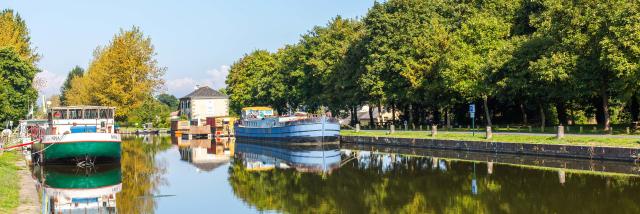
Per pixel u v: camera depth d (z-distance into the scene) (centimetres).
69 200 2803
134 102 10069
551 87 5028
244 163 4628
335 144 6359
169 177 3722
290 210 2534
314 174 3772
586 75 4597
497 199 2591
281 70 9988
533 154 4256
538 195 2644
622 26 4156
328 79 8194
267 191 3094
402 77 6625
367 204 2614
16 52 7694
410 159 4478
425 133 6003
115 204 2711
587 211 2252
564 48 4759
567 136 4375
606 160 3728
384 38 6812
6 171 3294
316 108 9294
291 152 5666
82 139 3966
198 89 14838
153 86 10206
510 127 6359
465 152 4844
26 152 5491
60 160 3978
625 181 2920
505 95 5734
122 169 4169
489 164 3897
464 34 6103
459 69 5719
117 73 10006
